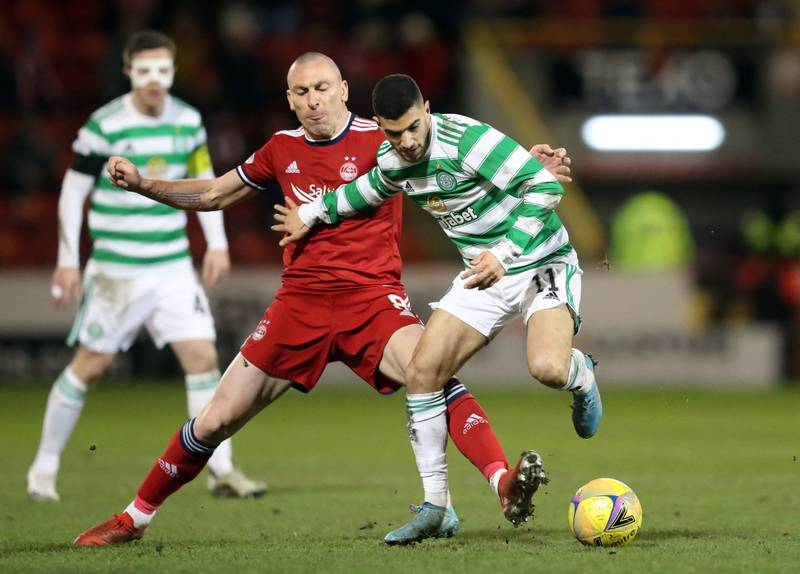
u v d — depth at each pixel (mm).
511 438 40156
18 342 62906
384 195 20469
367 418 48844
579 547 19469
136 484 29438
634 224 70250
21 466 33281
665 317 65062
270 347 20953
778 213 78688
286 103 74438
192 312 27672
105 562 18422
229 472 27312
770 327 66188
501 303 20344
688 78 76188
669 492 27375
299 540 20828
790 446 37906
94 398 55688
